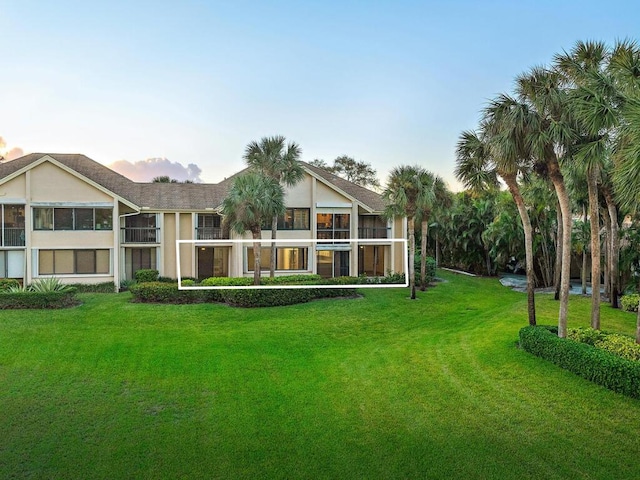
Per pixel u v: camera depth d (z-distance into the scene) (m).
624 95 10.68
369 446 7.61
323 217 29.34
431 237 42.31
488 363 11.50
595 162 11.12
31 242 24.47
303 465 7.04
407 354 12.82
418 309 21.02
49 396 9.84
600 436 7.68
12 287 20.83
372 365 11.95
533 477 6.61
